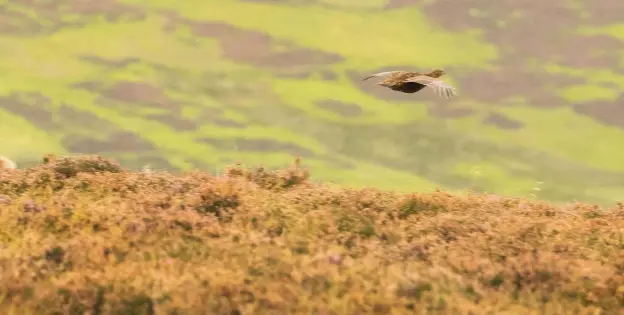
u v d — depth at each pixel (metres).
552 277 11.41
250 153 99.06
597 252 13.16
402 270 10.94
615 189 90.31
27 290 10.34
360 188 17.09
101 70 124.69
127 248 11.98
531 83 126.00
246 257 11.42
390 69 127.75
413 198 15.96
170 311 9.64
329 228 13.70
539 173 94.56
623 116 115.44
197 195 14.80
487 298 10.46
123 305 9.91
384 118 111.56
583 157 101.19
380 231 13.97
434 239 13.25
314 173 90.25
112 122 106.69
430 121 110.88
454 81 124.94
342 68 128.25
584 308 10.45
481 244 12.99
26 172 17.23
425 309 9.61
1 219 13.55
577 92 122.88
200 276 10.27
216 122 108.94
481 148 102.38
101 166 17.70
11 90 113.38
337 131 107.06
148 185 16.30
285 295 9.82
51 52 129.88
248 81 124.25
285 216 14.32
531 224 14.23
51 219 13.52
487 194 17.81
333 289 10.08
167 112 112.19
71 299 10.02
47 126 103.50
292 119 111.56
